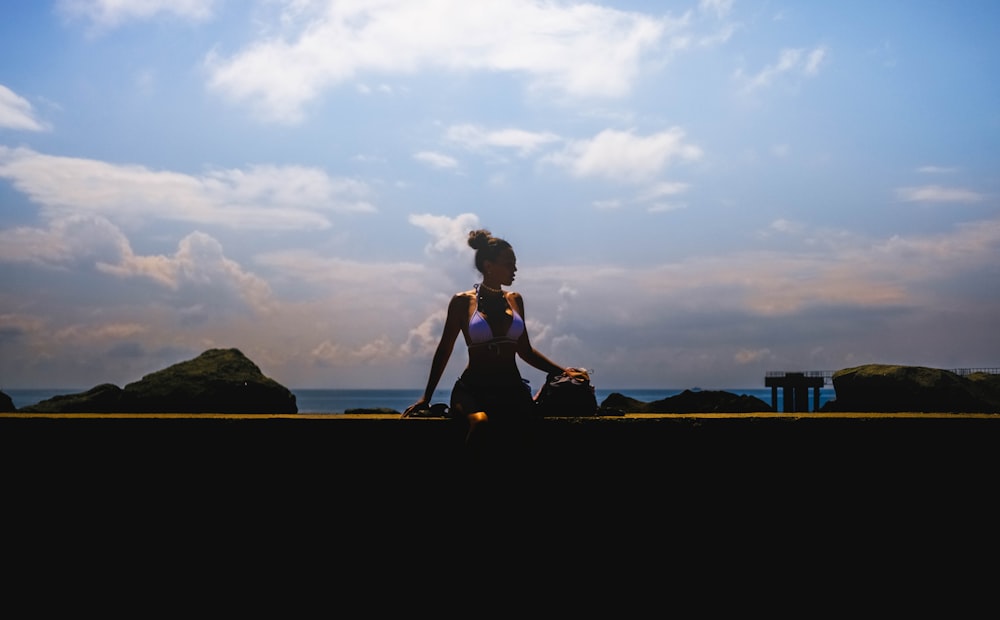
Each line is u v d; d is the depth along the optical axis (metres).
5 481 4.91
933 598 4.86
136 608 4.91
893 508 4.89
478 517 4.88
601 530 4.89
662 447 4.90
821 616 4.88
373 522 4.90
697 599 4.88
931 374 24.16
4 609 4.88
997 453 4.88
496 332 4.99
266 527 4.91
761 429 4.91
